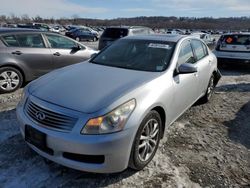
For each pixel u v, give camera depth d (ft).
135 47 13.96
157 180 9.80
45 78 11.48
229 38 33.42
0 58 18.71
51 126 8.88
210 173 10.46
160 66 12.31
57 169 10.08
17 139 12.17
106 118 8.66
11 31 19.66
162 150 11.87
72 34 98.07
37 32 20.85
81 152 8.49
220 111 17.42
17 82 19.81
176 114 12.76
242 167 11.02
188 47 14.92
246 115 16.89
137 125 9.16
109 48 14.71
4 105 16.70
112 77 11.03
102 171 8.84
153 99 10.06
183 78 12.86
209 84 18.33
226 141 13.19
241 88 23.94
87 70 12.06
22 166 10.18
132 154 9.37
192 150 12.09
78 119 8.61
